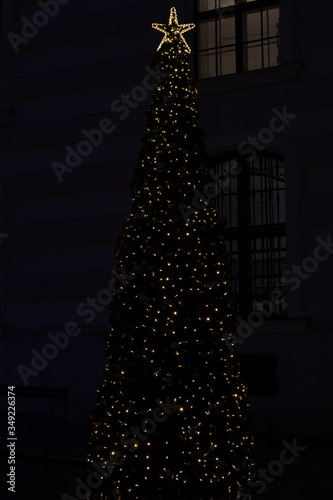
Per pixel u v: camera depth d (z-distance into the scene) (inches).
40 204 463.5
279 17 425.4
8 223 468.8
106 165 447.5
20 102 480.1
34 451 310.0
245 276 413.1
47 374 437.4
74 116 462.9
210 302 242.4
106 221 441.1
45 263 454.9
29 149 472.4
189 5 454.9
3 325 454.9
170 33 276.2
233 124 423.2
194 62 454.6
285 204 403.2
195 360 235.0
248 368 390.6
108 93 457.1
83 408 421.7
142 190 254.7
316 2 419.5
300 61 415.5
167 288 239.1
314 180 401.1
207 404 233.0
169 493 228.1
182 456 230.2
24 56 485.1
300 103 409.1
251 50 463.2
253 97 420.8
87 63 466.9
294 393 380.5
